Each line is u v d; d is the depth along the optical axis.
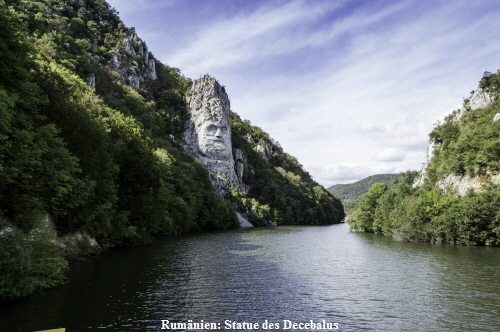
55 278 21.94
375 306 19.27
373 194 89.25
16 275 17.31
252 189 168.38
